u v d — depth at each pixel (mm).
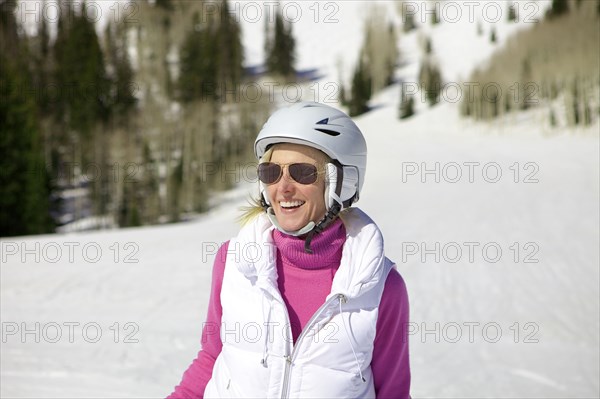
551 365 6426
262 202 1827
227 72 72688
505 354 6812
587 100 57531
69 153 47625
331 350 1635
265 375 1659
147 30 83562
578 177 28719
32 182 35031
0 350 6602
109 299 9648
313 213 1735
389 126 68875
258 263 1711
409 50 100375
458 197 24250
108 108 55719
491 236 15789
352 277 1672
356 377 1657
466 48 95000
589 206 20172
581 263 12250
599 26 66750
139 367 6086
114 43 79000
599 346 7184
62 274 11648
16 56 62250
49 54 68500
